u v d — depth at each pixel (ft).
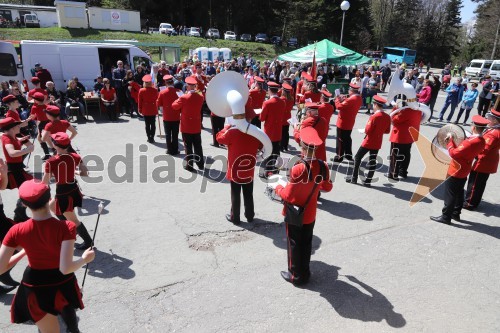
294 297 12.89
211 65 59.16
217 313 12.00
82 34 128.47
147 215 18.74
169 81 27.50
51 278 8.64
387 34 232.12
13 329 11.10
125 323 11.45
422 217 19.81
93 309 11.98
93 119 42.63
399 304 12.72
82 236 15.05
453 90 45.93
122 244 15.92
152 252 15.39
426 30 232.73
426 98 46.50
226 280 13.71
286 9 196.34
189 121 24.50
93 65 46.57
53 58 44.27
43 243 8.36
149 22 197.98
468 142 17.44
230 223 18.19
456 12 228.22
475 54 177.06
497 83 47.03
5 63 43.19
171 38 147.02
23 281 8.73
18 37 117.19
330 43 61.46
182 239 16.49
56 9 141.59
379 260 15.43
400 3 239.71
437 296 13.23
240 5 204.54
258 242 16.47
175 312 11.99
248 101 18.38
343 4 65.10
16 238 8.37
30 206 8.10
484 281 14.24
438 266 15.14
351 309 12.38
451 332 11.54
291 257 13.24
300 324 11.64
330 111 25.35
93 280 13.44
